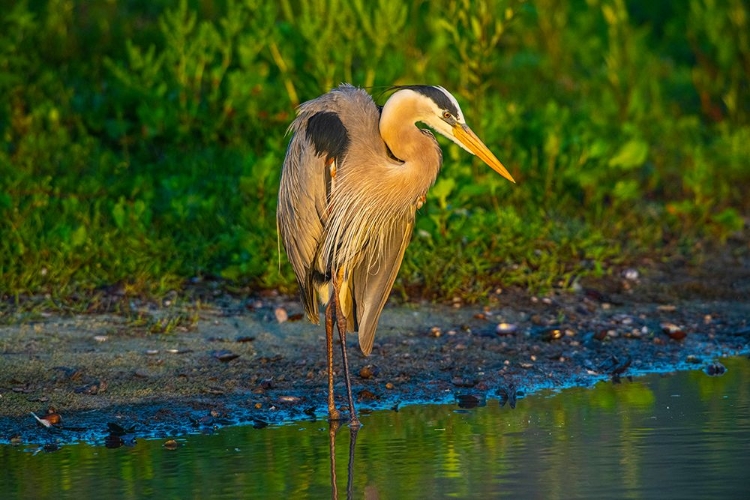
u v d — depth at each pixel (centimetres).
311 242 1009
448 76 1709
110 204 1353
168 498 752
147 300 1215
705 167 1553
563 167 1511
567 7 2175
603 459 825
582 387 1046
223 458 842
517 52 2078
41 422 916
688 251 1457
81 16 1967
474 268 1301
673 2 2344
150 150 1566
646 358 1139
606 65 1991
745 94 1905
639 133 1620
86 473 805
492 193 1391
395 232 1002
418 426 927
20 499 748
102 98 1609
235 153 1503
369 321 1002
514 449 856
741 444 855
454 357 1112
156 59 1750
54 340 1096
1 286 1202
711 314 1273
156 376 1027
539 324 1212
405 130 966
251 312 1206
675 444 860
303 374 1056
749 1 1955
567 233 1410
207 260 1291
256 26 1570
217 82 1591
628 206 1558
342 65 1509
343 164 967
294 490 769
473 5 1462
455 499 744
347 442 884
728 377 1071
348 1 1530
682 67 2134
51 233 1265
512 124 1545
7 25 1703
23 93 1630
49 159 1488
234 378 1035
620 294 1322
